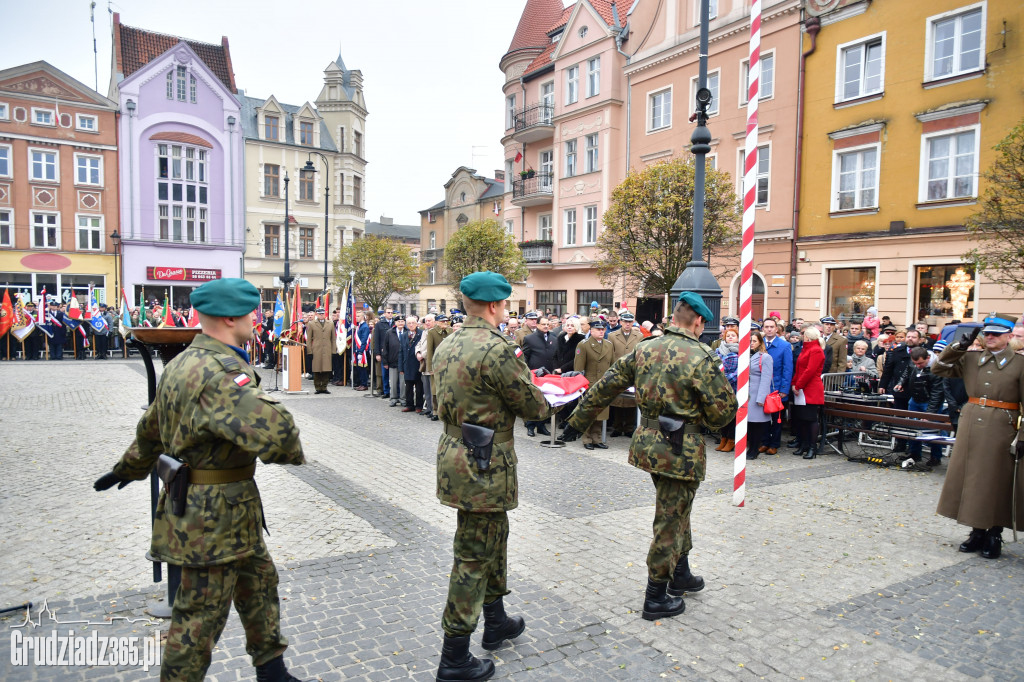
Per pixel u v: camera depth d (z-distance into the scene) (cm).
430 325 1288
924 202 1655
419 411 1259
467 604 331
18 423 1045
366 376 1688
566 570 485
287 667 344
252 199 4062
